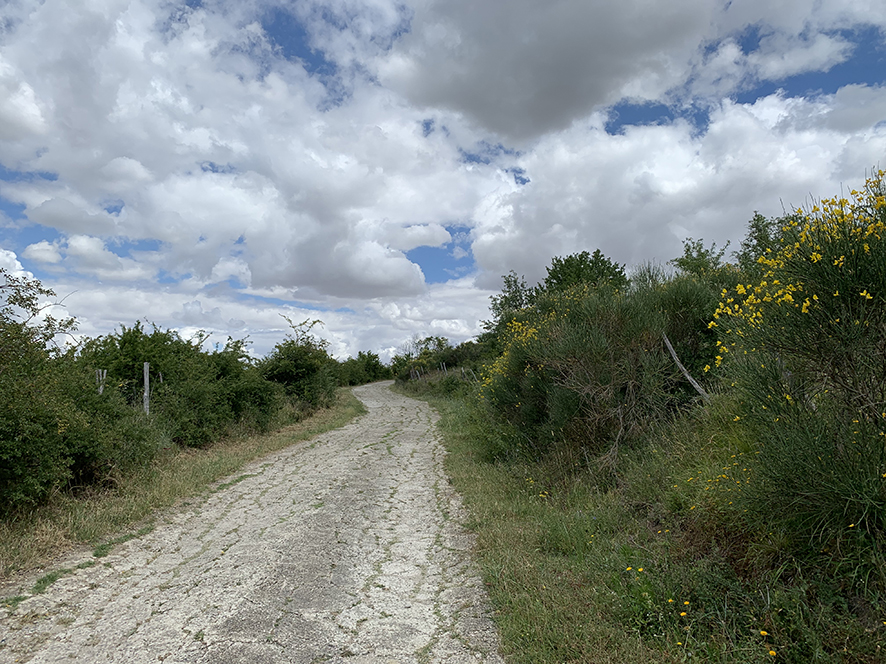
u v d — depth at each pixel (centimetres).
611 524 515
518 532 546
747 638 298
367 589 441
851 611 297
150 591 428
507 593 409
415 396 3409
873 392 330
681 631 322
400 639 355
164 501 697
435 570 486
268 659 324
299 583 445
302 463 1037
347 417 2005
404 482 862
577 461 695
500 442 902
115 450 726
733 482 381
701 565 362
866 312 330
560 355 720
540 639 337
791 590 309
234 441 1252
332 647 343
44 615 379
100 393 797
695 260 1270
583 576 421
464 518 643
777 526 347
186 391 1137
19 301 550
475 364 2403
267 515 661
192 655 327
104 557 505
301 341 2019
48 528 534
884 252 321
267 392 1501
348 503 714
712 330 695
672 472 519
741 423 476
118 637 350
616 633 330
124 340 1160
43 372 640
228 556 509
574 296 924
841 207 346
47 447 597
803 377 363
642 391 680
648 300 741
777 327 359
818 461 314
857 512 306
